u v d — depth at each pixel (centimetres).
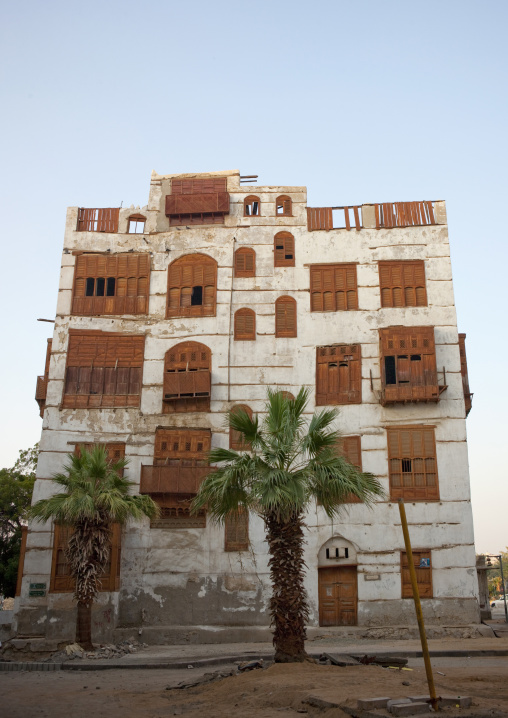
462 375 3706
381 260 3544
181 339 3500
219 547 3150
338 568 3116
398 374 3275
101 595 2927
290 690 1425
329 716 1224
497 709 1195
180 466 3184
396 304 3469
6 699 1585
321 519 3152
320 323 3475
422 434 3238
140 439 3341
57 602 2908
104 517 2628
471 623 2972
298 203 3700
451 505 3127
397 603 3022
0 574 4275
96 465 2638
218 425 3347
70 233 3669
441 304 3450
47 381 3578
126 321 3538
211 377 3419
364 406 3300
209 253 3631
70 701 1542
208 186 3747
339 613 3055
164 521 3188
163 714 1380
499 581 9244
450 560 3059
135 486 3272
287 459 2041
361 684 1453
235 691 1516
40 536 3147
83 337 3500
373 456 3222
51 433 3341
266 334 3481
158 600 3097
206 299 3562
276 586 1886
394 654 2309
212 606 3084
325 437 1991
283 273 3578
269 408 2112
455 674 1689
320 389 3369
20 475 4669
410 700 1191
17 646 2800
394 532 3111
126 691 1684
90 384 3425
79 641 2558
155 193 3766
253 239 3647
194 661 2245
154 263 3634
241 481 1981
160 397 3409
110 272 3616
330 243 3603
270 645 2773
